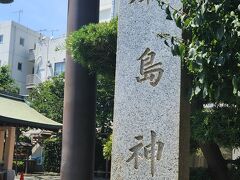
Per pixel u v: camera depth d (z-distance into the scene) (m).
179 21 3.42
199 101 6.39
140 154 4.76
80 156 7.71
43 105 25.05
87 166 7.75
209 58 3.11
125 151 4.89
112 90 17.69
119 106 5.04
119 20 5.28
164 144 4.59
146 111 4.81
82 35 7.53
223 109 5.78
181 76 4.61
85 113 7.86
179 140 4.50
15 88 26.92
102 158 23.05
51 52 34.09
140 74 4.96
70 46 7.81
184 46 3.41
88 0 8.20
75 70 7.96
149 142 4.72
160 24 4.87
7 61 35.00
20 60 35.72
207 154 7.42
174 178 4.45
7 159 13.15
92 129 7.94
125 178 4.83
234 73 3.10
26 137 27.88
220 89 3.15
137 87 4.95
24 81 35.88
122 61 5.14
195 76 3.65
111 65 7.91
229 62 3.13
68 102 7.95
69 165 7.73
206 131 5.63
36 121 12.77
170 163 4.51
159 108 4.71
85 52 7.63
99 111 20.92
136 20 5.12
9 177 13.02
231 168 7.75
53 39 34.28
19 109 13.56
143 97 4.87
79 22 8.13
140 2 5.13
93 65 7.86
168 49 4.76
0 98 13.72
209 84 3.18
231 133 5.71
